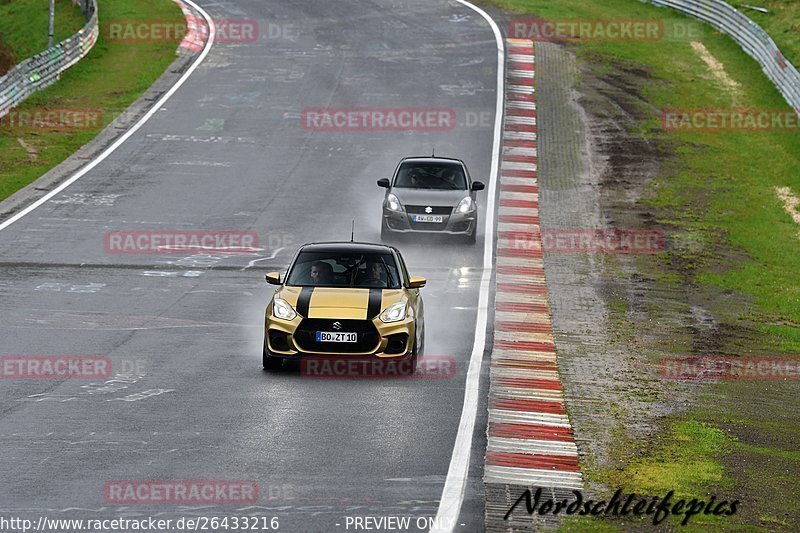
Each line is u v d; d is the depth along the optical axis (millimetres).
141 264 81688
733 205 109688
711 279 84000
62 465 37656
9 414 44281
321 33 183625
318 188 109875
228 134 130875
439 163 92750
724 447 44969
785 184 119500
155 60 165250
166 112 139750
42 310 66938
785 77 153375
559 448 42594
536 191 110938
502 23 191750
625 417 48438
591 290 78000
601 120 141750
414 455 39844
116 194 105688
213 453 39375
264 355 52281
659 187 114875
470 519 33688
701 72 167875
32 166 115438
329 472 37531
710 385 56531
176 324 64000
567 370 56656
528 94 152000
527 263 84750
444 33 184750
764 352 65500
